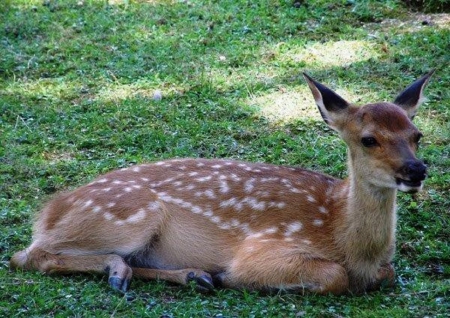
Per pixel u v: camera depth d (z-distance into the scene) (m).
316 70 16.56
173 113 15.19
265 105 15.42
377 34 17.89
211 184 10.40
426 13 18.89
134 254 10.25
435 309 9.43
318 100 9.98
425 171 9.08
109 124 14.91
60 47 18.03
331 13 18.77
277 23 18.58
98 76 16.81
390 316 9.09
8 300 9.52
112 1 20.12
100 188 10.44
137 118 15.09
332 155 13.68
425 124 14.58
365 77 16.20
